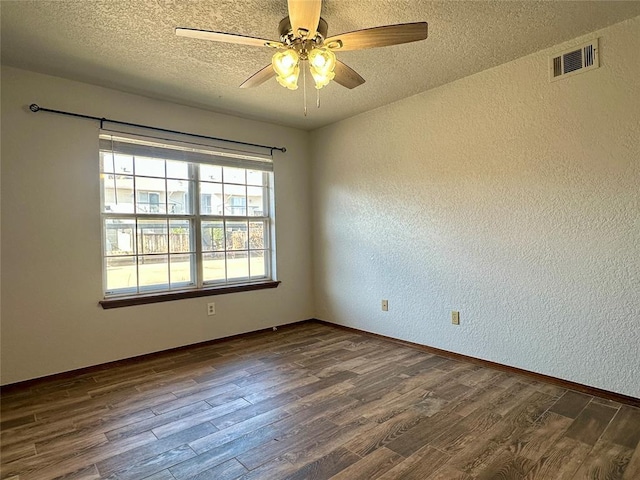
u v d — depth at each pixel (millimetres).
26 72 2812
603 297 2436
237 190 4094
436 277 3385
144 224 3457
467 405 2355
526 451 1855
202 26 2258
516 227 2834
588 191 2477
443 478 1666
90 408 2395
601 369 2455
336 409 2334
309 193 4645
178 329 3568
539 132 2688
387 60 2764
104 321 3154
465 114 3105
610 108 2367
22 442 2004
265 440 1999
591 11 2184
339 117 4098
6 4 1998
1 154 2721
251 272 4215
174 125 3535
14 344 2764
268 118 4078
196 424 2178
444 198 3289
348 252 4207
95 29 2270
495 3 2090
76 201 3025
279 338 3947
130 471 1751
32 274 2838
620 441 1925
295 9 1632
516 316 2859
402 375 2879
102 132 3133
